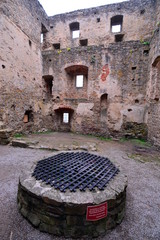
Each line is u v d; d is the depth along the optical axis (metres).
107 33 9.16
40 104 8.18
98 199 1.53
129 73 6.88
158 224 1.75
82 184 1.82
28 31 6.93
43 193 1.56
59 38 10.05
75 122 7.84
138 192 2.45
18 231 1.54
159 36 5.20
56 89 8.13
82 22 9.59
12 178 2.70
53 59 8.08
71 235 1.47
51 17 10.09
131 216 1.87
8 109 5.59
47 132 8.01
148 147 5.44
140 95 6.77
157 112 5.38
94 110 7.40
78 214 1.46
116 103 7.08
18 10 6.12
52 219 1.50
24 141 4.86
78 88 8.70
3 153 4.06
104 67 7.15
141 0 8.40
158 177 3.02
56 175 2.02
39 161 2.55
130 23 8.73
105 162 2.63
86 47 7.39
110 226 1.61
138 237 1.55
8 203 2.00
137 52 6.73
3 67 5.29
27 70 6.88
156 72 5.64
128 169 3.38
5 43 5.36
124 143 6.07
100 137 7.13
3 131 4.82
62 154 3.03
